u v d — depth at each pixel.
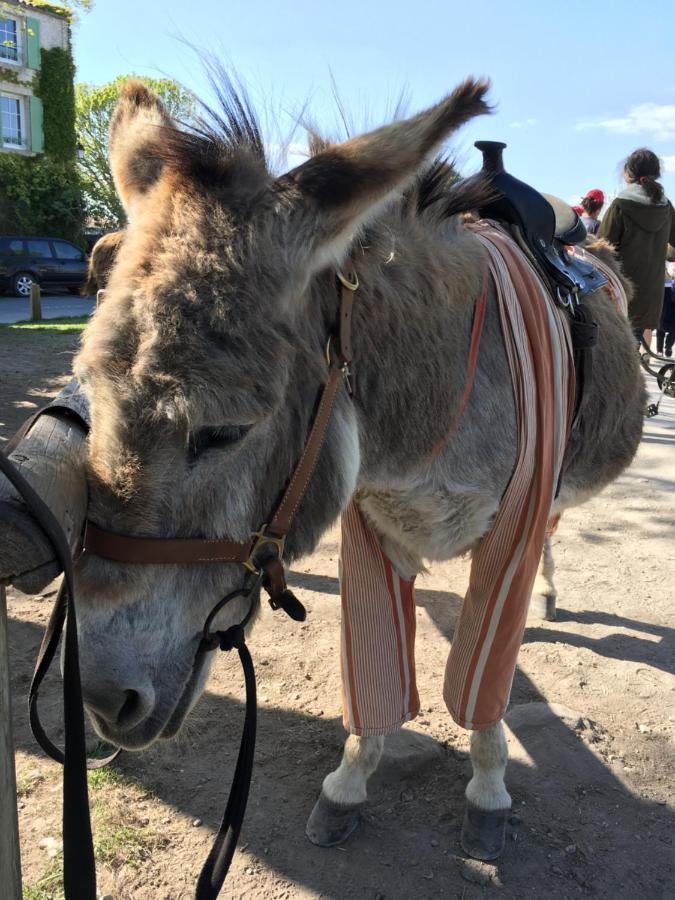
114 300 1.31
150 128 1.64
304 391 1.50
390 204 1.58
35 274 21.28
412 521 2.02
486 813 2.23
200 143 1.46
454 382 1.85
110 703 1.36
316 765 2.61
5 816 1.31
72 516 1.23
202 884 1.39
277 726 2.81
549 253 2.35
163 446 1.27
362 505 2.08
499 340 1.96
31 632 3.33
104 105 33.22
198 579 1.44
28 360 9.62
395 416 1.80
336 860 2.21
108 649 1.36
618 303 2.91
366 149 1.38
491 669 2.01
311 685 3.07
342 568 2.22
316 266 1.45
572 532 4.71
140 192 1.58
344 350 1.58
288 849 2.24
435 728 2.81
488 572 2.00
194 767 2.57
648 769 2.60
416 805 2.43
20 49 25.66
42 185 26.23
